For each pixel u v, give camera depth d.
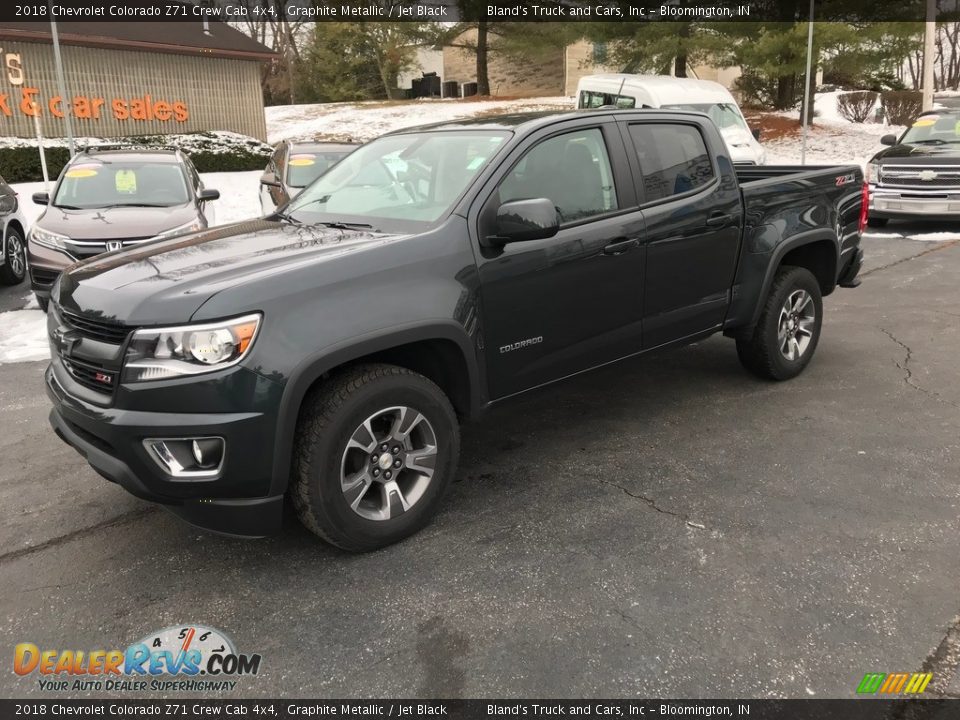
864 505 3.65
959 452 4.19
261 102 24.77
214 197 9.40
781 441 4.43
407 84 45.66
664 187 4.47
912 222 13.34
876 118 26.53
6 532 3.66
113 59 21.22
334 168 4.64
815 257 5.68
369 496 3.45
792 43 20.19
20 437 4.84
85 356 3.08
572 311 4.01
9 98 19.62
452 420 3.54
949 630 2.75
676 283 4.54
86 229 7.91
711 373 5.73
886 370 5.62
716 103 13.69
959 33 47.09
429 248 3.45
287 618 2.95
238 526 3.06
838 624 2.80
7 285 9.77
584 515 3.66
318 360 3.01
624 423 4.80
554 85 36.94
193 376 2.86
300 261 3.20
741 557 3.25
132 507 3.89
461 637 2.81
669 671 2.60
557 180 3.98
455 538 3.48
